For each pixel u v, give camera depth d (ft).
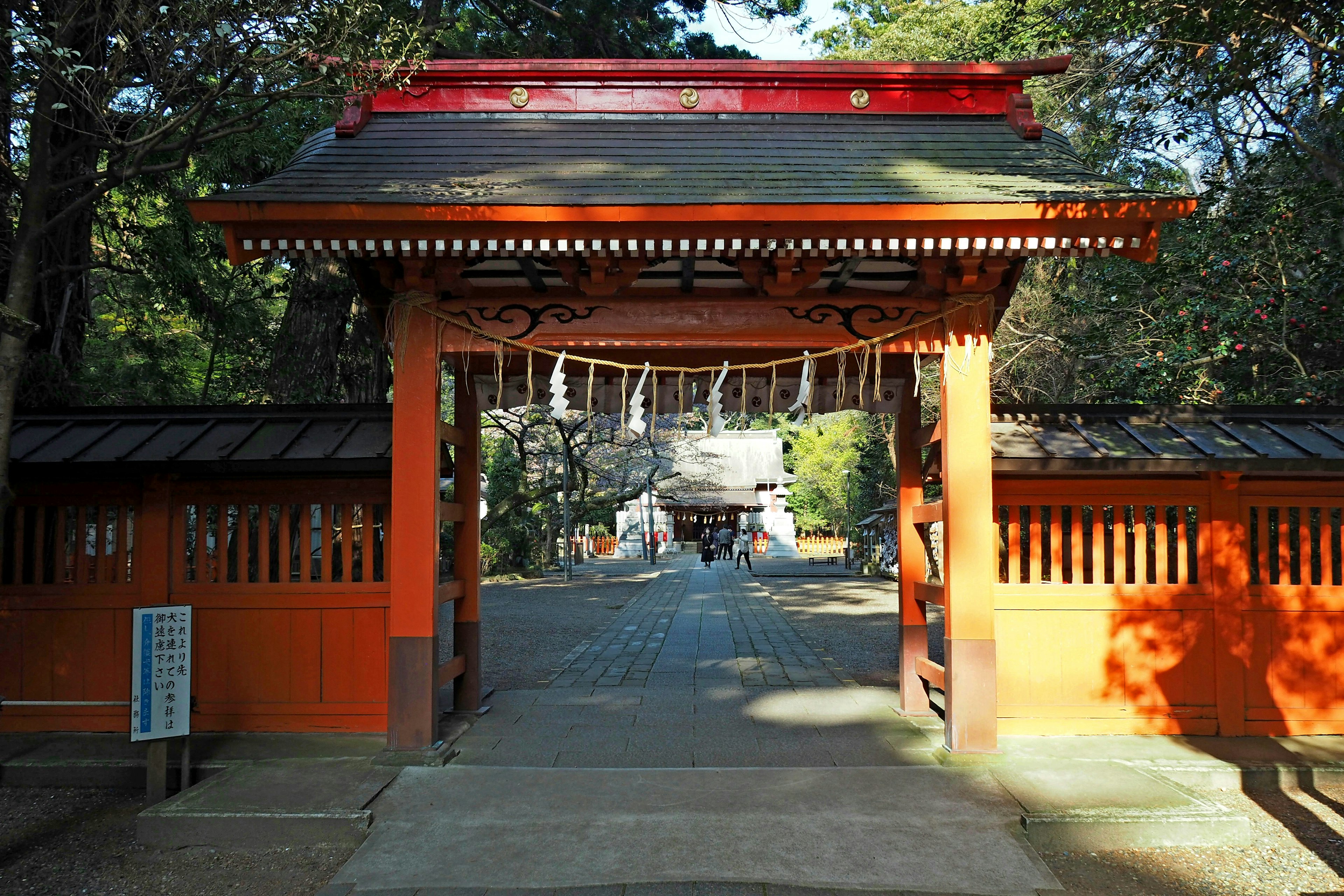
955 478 20.08
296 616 21.44
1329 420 21.99
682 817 16.28
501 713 24.79
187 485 21.81
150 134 18.81
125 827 17.58
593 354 23.32
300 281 38.73
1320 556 22.91
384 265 20.07
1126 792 17.12
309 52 19.79
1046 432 21.67
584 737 21.90
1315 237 33.58
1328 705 21.12
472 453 25.05
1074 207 17.76
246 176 36.96
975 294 20.16
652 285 22.06
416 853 15.07
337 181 19.17
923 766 18.88
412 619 19.88
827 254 19.04
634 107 23.73
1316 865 15.26
